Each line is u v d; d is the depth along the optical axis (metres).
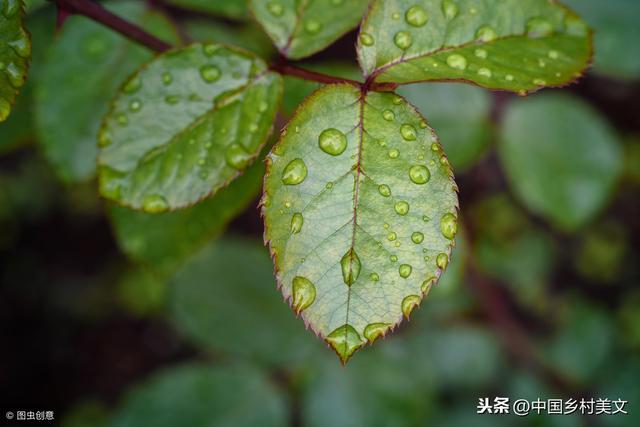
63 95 0.22
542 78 0.17
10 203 0.58
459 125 0.29
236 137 0.18
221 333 0.34
